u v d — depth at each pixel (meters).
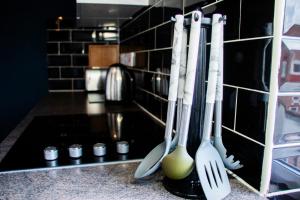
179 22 0.54
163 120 1.04
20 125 1.09
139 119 1.14
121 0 1.12
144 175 0.58
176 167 0.53
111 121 1.12
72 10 2.04
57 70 2.09
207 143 0.55
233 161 0.59
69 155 0.73
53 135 0.94
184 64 0.58
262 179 0.53
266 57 0.51
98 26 2.02
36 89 2.11
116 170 0.66
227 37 0.63
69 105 1.47
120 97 1.44
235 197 0.53
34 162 0.70
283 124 0.52
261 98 0.53
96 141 0.88
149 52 1.19
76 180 0.60
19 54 2.06
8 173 0.64
